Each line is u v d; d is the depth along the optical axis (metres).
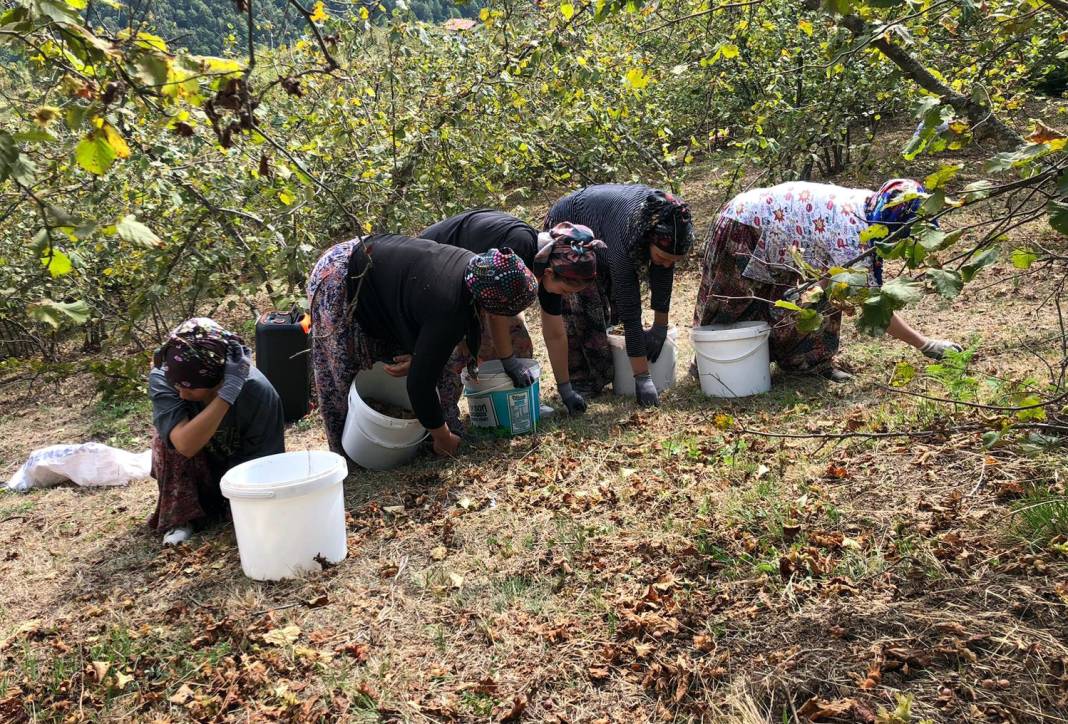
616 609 3.20
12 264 8.69
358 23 7.04
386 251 4.61
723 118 11.31
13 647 3.52
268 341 6.44
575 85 8.26
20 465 6.68
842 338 6.48
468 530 4.08
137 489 5.48
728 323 5.81
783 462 4.21
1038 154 2.19
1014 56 8.15
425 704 2.82
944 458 3.89
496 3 7.34
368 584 3.68
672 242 5.21
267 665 3.14
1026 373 4.70
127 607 3.73
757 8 9.33
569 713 2.72
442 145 7.95
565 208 5.68
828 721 2.49
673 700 2.68
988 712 2.42
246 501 3.70
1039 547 3.10
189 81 1.85
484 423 5.37
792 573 3.21
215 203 7.35
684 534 3.69
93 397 8.56
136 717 2.95
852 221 5.03
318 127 7.86
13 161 1.59
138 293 8.34
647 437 4.99
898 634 2.80
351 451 4.93
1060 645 2.60
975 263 2.24
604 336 5.92
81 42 1.76
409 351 4.74
